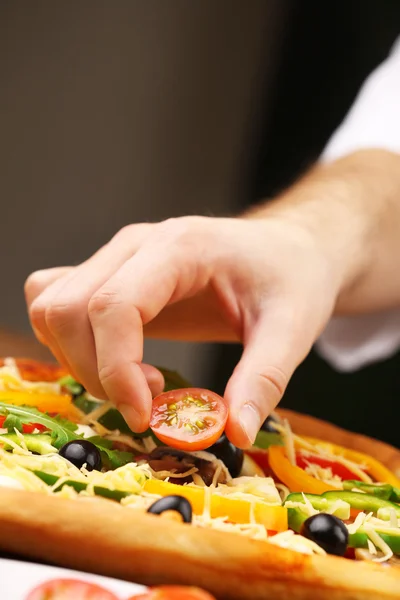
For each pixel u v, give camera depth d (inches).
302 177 37.5
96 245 82.8
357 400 62.2
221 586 19.8
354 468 27.0
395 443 60.3
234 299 26.6
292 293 26.7
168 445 23.8
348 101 71.3
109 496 21.3
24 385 27.6
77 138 81.4
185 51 80.1
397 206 35.2
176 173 82.7
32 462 21.9
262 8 76.8
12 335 44.3
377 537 22.2
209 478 23.6
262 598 19.9
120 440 25.0
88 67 80.0
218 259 26.3
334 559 20.5
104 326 23.9
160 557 19.7
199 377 74.9
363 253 32.5
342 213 32.5
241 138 80.2
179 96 81.0
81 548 19.7
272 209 31.9
